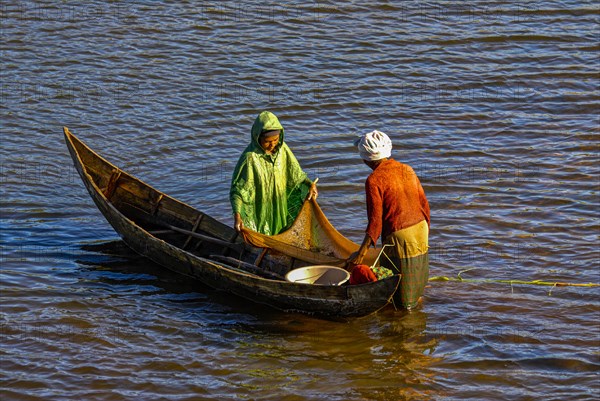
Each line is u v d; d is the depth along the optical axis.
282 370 28.05
